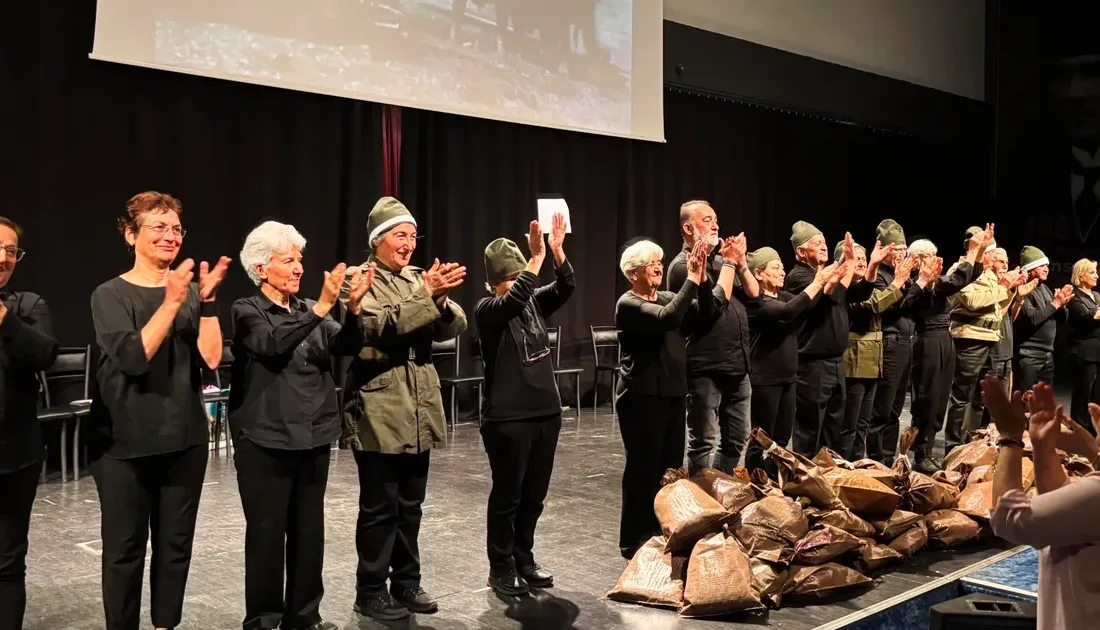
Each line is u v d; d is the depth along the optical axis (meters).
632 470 3.54
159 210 2.43
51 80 5.06
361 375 2.81
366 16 5.57
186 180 5.62
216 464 5.34
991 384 1.86
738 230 9.03
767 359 4.04
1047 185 11.12
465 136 7.07
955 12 10.70
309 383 2.60
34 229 5.03
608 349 8.09
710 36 7.73
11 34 4.91
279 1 5.20
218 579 3.29
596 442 6.23
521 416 3.05
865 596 3.11
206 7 4.92
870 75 9.30
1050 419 1.83
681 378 3.49
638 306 3.38
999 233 11.25
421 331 2.79
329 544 3.77
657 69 7.25
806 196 9.65
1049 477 1.83
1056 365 10.20
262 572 2.58
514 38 6.33
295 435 2.54
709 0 7.94
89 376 5.12
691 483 3.28
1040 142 11.12
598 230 8.00
